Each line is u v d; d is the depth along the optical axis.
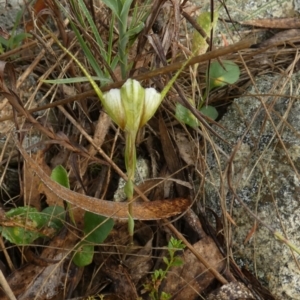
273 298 0.24
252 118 0.28
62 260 0.24
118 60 0.27
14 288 0.24
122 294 0.25
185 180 0.28
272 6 0.30
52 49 0.30
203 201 0.27
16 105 0.23
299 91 0.28
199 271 0.25
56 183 0.23
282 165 0.26
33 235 0.25
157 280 0.23
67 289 0.24
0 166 0.28
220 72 0.29
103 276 0.25
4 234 0.24
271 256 0.25
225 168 0.28
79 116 0.29
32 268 0.24
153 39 0.23
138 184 0.28
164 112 0.29
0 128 0.28
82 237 0.25
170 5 0.26
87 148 0.28
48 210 0.26
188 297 0.25
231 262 0.25
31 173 0.27
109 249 0.26
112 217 0.24
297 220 0.25
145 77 0.22
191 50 0.28
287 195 0.26
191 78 0.28
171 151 0.28
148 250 0.26
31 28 0.31
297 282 0.24
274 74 0.31
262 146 0.27
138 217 0.24
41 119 0.29
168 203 0.25
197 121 0.27
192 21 0.24
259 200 0.26
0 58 0.29
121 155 0.29
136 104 0.17
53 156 0.29
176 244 0.23
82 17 0.28
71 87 0.30
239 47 0.19
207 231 0.26
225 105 0.31
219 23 0.33
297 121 0.27
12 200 0.27
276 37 0.32
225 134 0.29
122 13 0.24
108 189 0.28
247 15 0.33
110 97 0.17
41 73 0.30
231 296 0.24
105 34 0.30
